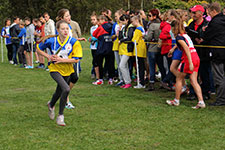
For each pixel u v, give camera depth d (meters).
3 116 5.41
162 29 7.30
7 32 13.45
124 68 7.96
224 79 6.08
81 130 4.70
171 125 4.92
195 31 6.50
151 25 7.65
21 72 10.74
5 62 13.76
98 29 8.41
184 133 4.58
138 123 5.01
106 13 8.84
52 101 5.12
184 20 7.15
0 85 8.37
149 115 5.45
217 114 5.54
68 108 5.91
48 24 10.77
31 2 42.00
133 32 7.75
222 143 4.22
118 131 4.66
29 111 5.75
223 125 4.94
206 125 4.94
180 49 5.88
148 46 7.76
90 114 5.52
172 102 6.17
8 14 40.50
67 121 5.13
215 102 6.21
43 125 4.95
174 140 4.31
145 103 6.32
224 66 6.30
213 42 6.22
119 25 8.02
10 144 4.17
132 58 8.76
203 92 6.71
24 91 7.58
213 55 6.20
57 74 4.88
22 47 11.97
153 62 7.64
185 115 5.46
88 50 19.22
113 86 8.30
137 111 5.70
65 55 4.89
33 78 9.50
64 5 41.81
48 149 4.01
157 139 4.34
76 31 9.83
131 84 8.60
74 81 5.59
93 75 9.70
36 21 11.81
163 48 7.41
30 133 4.58
